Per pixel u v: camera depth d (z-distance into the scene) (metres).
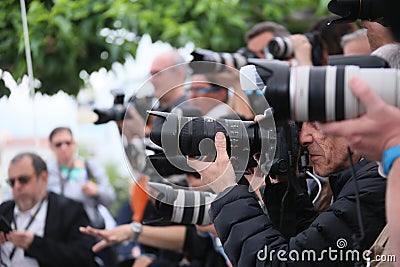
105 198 5.71
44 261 4.72
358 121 1.91
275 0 6.27
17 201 4.81
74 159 5.64
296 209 2.76
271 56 4.29
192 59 4.10
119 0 5.31
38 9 4.70
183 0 5.92
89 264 4.86
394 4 2.12
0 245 4.73
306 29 6.37
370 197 2.58
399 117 1.88
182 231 4.27
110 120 4.38
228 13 6.07
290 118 1.96
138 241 4.34
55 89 5.09
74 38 5.04
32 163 4.80
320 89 1.92
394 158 1.90
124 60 5.39
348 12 2.57
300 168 2.79
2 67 4.49
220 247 4.26
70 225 4.86
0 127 6.35
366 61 2.53
